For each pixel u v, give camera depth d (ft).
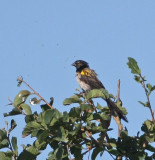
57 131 30.73
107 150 33.30
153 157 34.14
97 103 35.63
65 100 33.22
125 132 34.53
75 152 32.91
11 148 33.01
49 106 34.42
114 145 33.76
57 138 30.45
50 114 30.45
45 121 30.25
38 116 31.91
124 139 34.04
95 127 32.19
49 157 30.63
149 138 33.60
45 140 31.99
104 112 35.27
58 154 30.12
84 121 32.14
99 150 32.94
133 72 34.58
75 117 31.71
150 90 33.99
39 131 31.07
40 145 32.04
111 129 32.60
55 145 32.30
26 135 32.19
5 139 32.78
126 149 33.86
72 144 32.81
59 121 30.86
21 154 31.89
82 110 31.60
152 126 34.42
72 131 30.86
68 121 30.40
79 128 30.81
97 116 32.19
